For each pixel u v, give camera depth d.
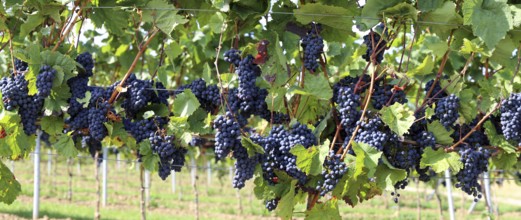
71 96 3.87
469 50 3.77
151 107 4.08
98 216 11.88
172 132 3.84
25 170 29.80
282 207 3.82
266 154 3.77
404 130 3.61
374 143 3.59
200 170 31.12
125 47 6.44
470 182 3.82
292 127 3.84
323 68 4.10
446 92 4.06
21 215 13.73
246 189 26.78
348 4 4.18
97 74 8.59
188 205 19.56
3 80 3.78
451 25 3.81
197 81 4.07
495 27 3.53
